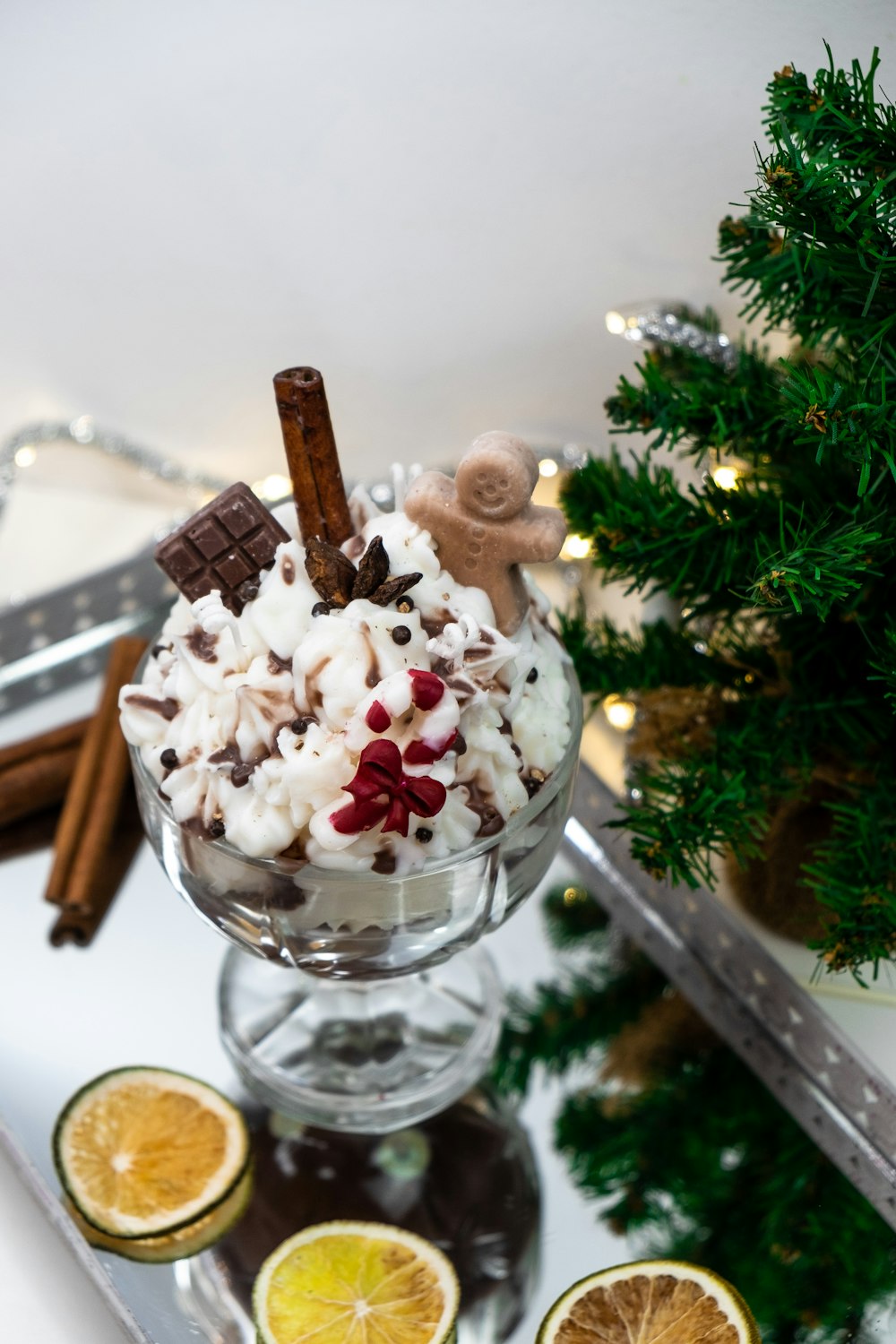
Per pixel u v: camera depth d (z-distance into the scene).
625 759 0.74
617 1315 0.62
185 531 0.61
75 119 0.87
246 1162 0.67
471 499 0.59
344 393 0.90
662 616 0.78
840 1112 0.67
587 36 0.78
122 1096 0.67
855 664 0.67
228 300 0.90
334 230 0.87
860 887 0.63
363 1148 0.67
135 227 0.89
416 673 0.57
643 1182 0.67
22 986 0.71
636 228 0.82
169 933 0.73
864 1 0.71
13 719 0.79
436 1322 0.62
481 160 0.83
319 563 0.60
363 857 0.58
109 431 0.87
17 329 0.92
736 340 0.79
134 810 0.76
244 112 0.85
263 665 0.59
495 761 0.59
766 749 0.67
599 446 0.87
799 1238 0.65
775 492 0.66
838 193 0.59
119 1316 0.62
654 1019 0.70
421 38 0.81
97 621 0.81
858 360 0.62
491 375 0.88
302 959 0.61
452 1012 0.70
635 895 0.73
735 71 0.75
